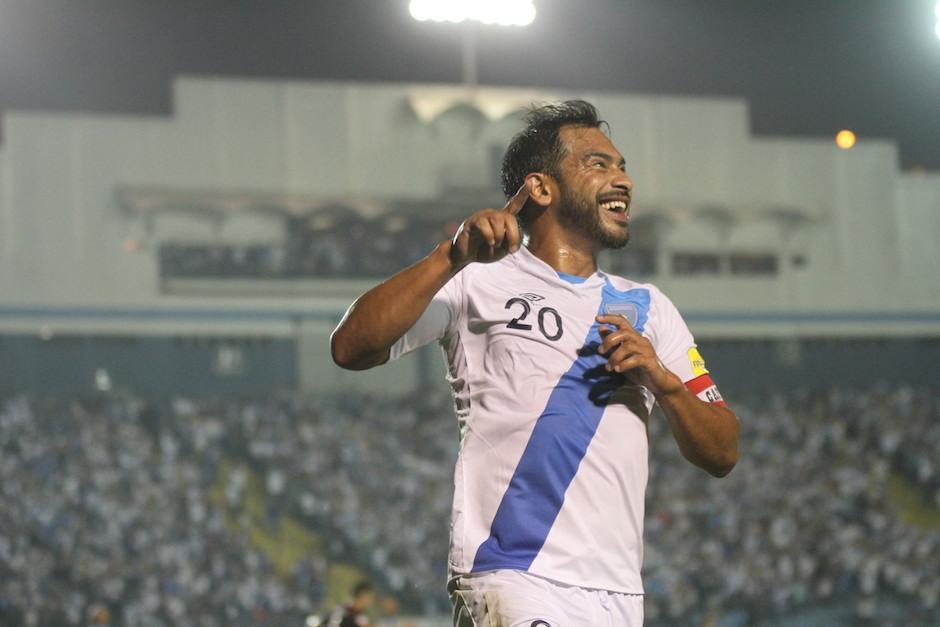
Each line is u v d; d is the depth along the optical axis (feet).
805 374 278.46
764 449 261.65
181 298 253.85
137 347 250.37
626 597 27.22
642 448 27.94
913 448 266.36
